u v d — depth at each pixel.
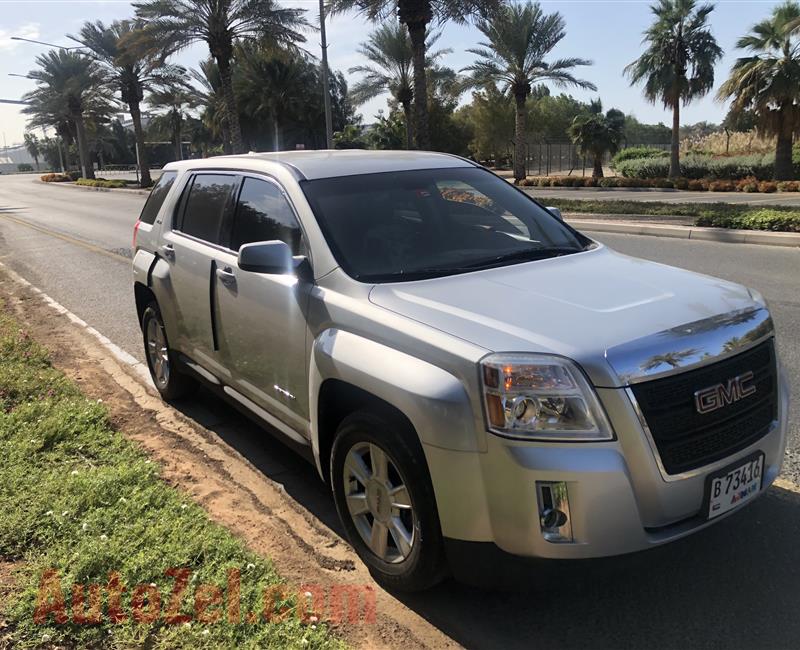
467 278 3.39
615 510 2.56
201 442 4.86
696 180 33.41
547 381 2.59
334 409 3.43
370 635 2.88
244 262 3.53
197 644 2.69
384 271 3.50
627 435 2.57
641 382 2.61
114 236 17.69
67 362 6.68
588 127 43.41
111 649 2.68
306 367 3.53
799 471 4.11
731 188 30.38
